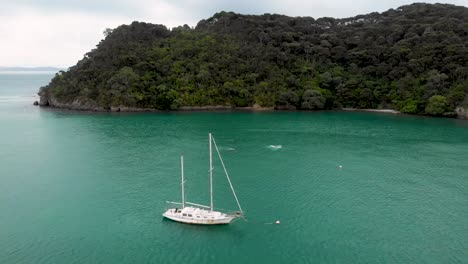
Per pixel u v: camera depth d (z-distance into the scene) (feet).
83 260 174.91
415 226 208.64
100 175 296.71
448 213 225.97
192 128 506.48
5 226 208.33
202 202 241.14
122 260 174.91
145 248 184.75
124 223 211.00
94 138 437.58
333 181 284.00
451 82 636.89
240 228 204.54
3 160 340.80
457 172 306.96
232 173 303.27
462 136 452.35
